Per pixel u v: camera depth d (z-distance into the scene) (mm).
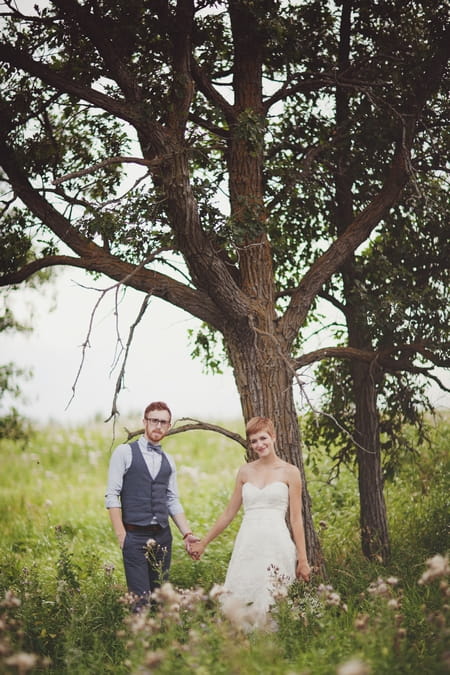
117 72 6906
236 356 7652
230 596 5863
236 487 6617
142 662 4141
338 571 7840
